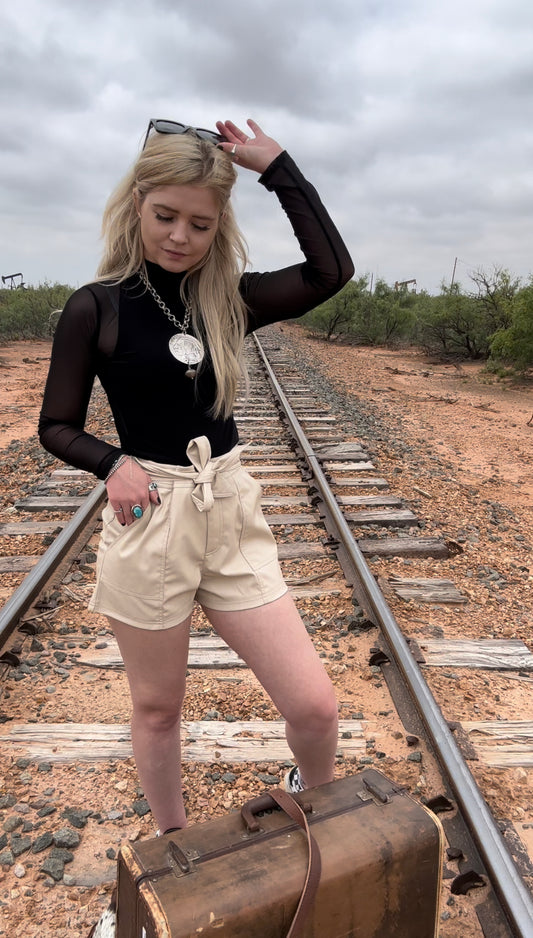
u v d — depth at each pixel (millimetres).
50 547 4668
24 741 3012
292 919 1477
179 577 1768
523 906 2064
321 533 5500
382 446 8695
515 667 3742
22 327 25109
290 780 2248
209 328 1810
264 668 1828
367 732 3121
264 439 8609
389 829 1602
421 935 1678
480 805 2455
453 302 21875
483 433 10672
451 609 4402
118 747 2980
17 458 8047
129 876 1505
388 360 22781
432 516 6098
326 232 1865
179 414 1776
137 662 1860
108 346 1736
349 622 4066
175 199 1640
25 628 3857
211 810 2654
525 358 16531
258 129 1900
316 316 30141
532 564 5312
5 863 2395
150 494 1730
